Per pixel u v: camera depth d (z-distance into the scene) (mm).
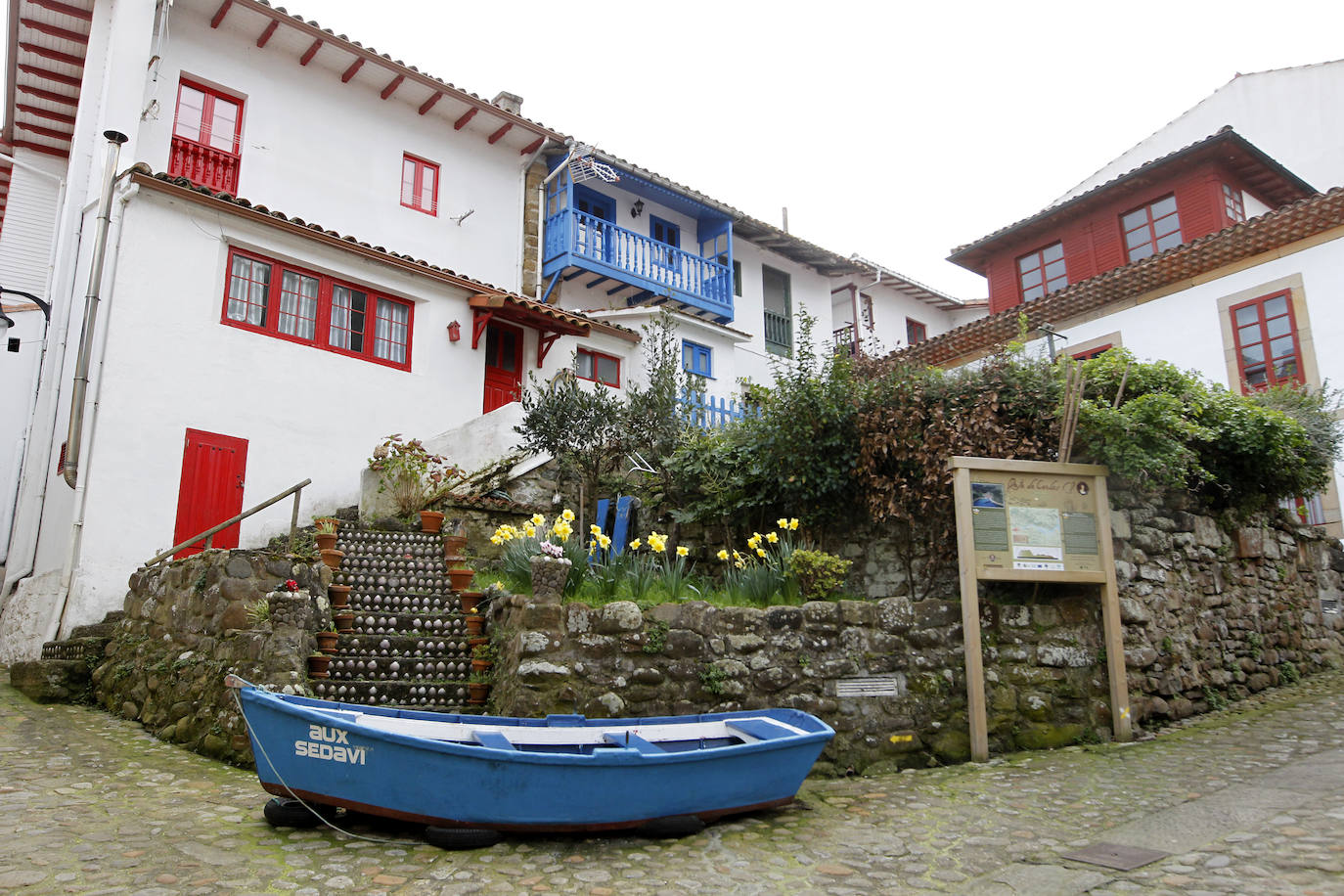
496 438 11539
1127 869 4082
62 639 8727
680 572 7355
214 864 4191
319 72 14203
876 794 5738
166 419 9883
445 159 15633
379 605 8008
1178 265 14250
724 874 4277
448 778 4574
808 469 8258
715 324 17922
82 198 11688
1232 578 8617
